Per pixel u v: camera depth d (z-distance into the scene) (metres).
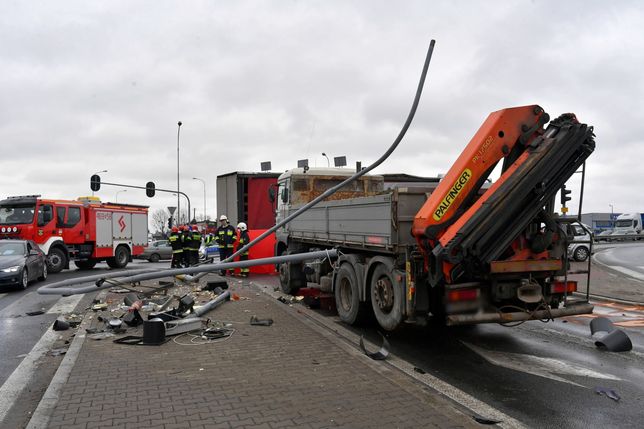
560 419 4.31
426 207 5.87
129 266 23.14
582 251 16.38
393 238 6.37
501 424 4.19
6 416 4.41
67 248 18.80
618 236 48.72
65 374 5.11
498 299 6.03
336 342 6.51
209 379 4.96
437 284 6.01
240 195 18.67
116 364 5.47
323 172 12.12
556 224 6.17
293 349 6.14
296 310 9.02
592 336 7.58
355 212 7.59
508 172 5.74
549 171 5.70
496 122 6.00
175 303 9.52
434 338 7.42
